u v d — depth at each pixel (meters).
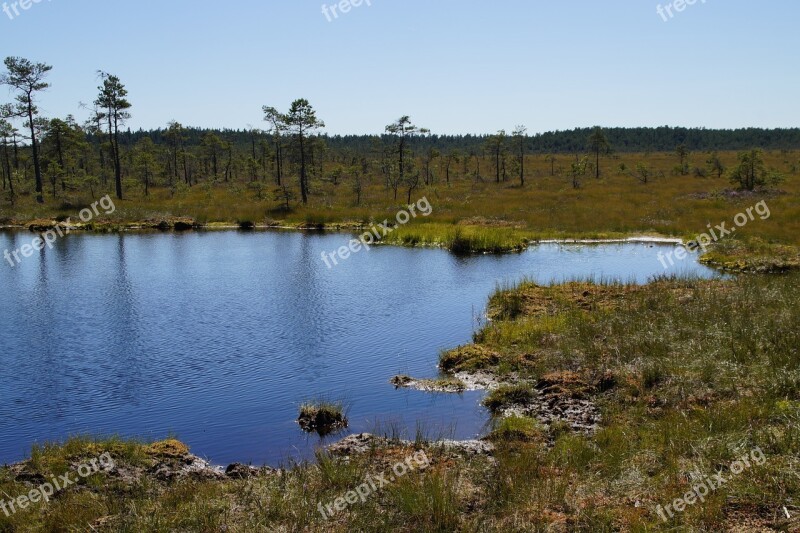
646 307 16.61
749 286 18.30
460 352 14.23
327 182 68.62
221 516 7.45
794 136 163.62
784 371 10.48
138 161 66.31
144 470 9.02
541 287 20.47
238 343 15.81
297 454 9.83
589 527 6.77
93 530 7.18
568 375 12.12
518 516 7.15
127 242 34.84
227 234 38.53
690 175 69.00
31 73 50.31
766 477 7.18
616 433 9.31
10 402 12.08
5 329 16.95
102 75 53.00
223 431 10.77
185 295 21.11
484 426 10.73
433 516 7.20
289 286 22.62
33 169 68.50
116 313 18.67
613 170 79.31
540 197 51.72
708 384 10.88
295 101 50.94
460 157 98.25
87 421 11.24
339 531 7.03
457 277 24.23
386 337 16.34
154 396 12.37
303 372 13.74
